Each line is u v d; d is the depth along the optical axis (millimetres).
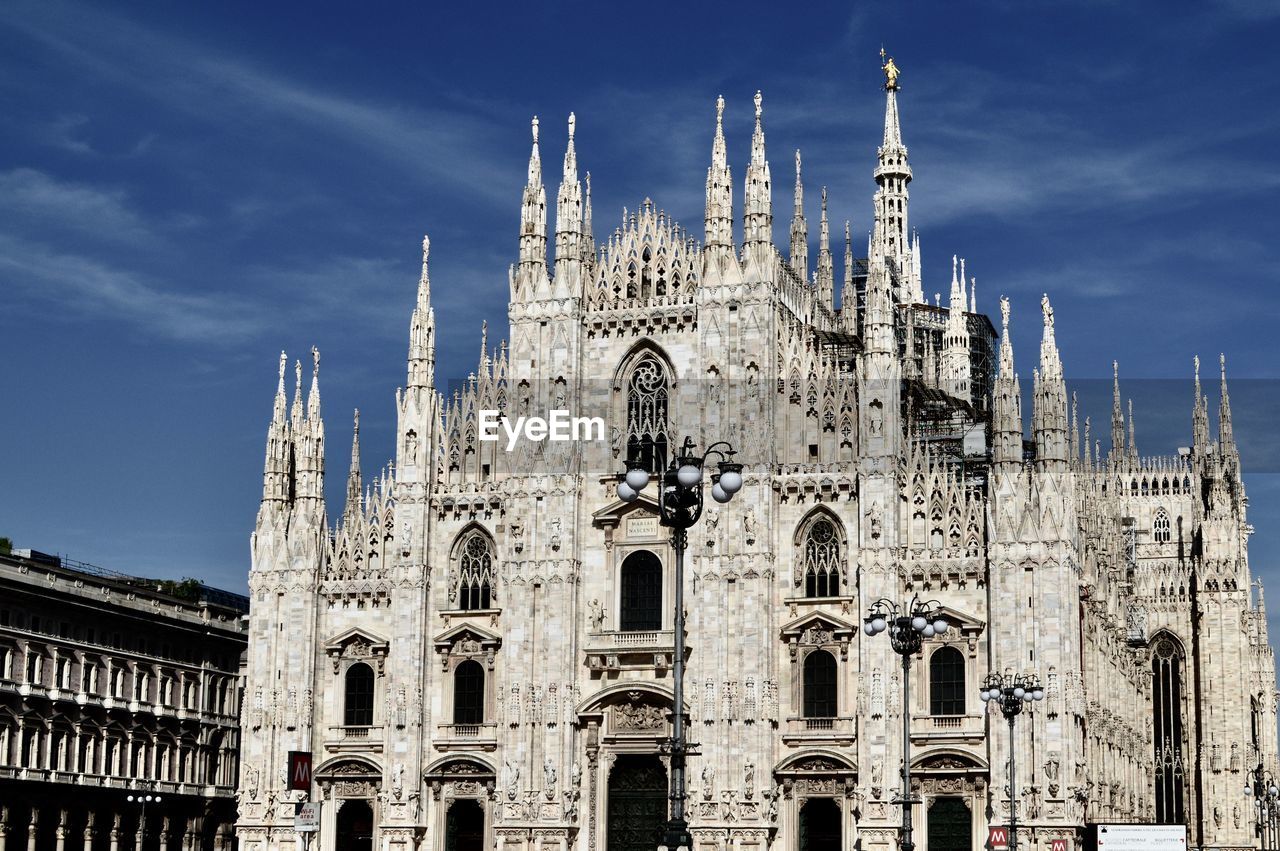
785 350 119375
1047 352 112375
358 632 121812
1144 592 168625
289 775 109375
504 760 116875
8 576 131125
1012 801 92562
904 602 112688
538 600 118375
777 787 113375
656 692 115688
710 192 119875
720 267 118938
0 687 128500
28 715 131750
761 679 113375
